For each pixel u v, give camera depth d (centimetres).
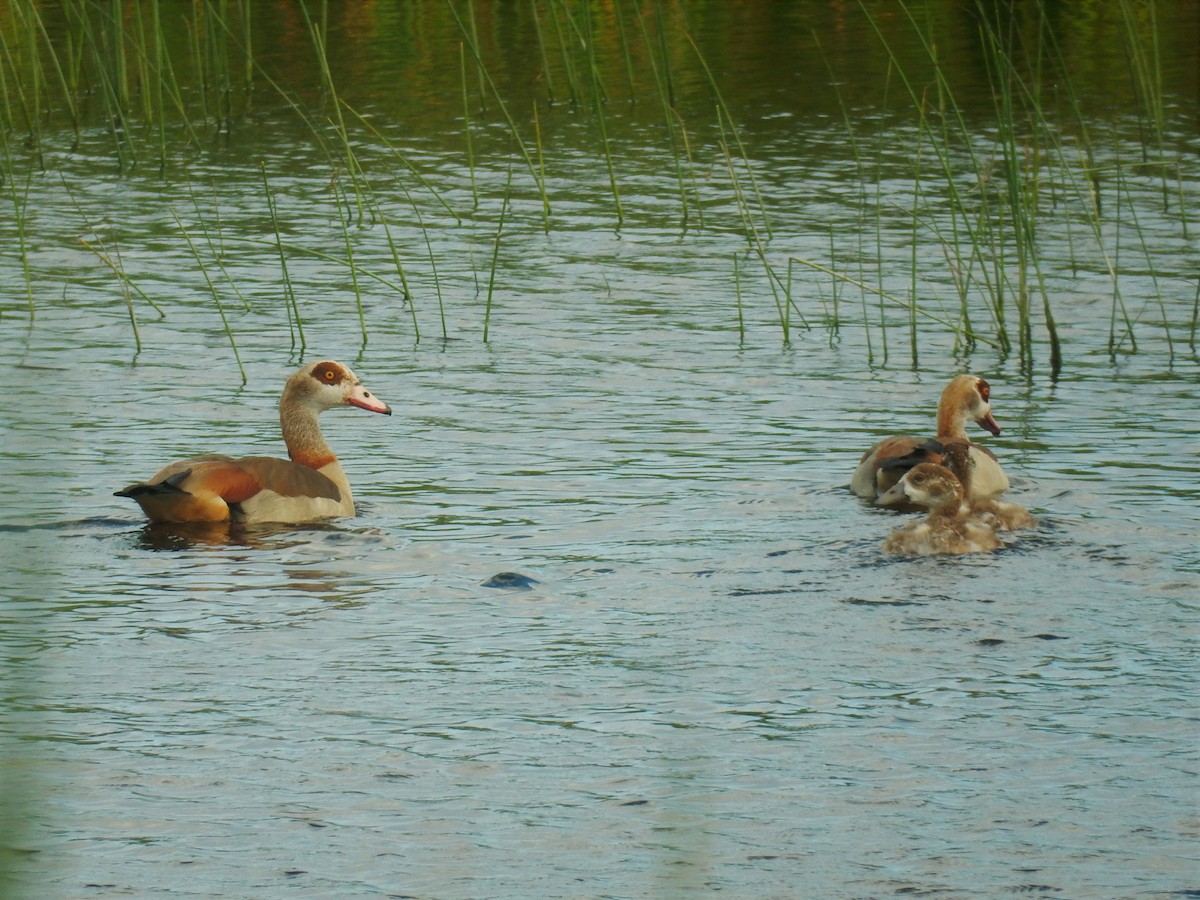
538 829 924
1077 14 4384
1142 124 3291
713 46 4212
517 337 2227
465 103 3052
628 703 1092
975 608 1250
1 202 3009
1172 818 927
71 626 1234
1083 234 2691
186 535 1454
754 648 1181
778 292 2442
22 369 2061
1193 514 1476
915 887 855
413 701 1099
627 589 1309
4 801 900
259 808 951
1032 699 1087
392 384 2014
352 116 3647
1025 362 2106
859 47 4125
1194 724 1045
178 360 2116
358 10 4684
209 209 2962
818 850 895
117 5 3656
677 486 1598
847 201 2914
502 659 1170
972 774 984
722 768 995
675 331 2252
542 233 2789
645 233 2778
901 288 2452
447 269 2589
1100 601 1260
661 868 879
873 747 1021
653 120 3559
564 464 1680
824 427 1817
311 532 1465
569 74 3659
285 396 1614
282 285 2509
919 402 1922
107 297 2438
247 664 1162
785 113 3550
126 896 852
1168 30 4178
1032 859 884
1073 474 1620
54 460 1684
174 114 3775
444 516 1515
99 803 956
